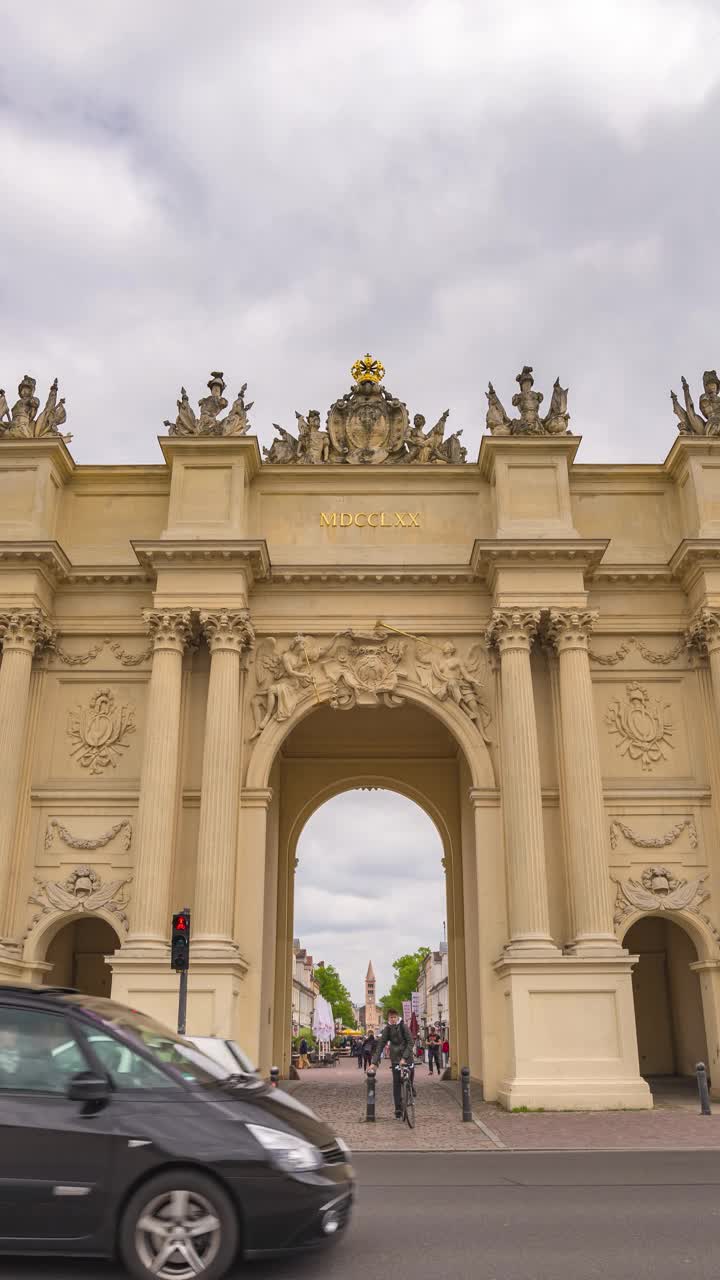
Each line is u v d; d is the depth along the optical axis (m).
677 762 38.56
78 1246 10.23
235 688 37.53
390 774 50.47
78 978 44.19
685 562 38.91
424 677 39.19
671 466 41.22
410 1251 11.98
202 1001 33.53
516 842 35.50
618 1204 15.09
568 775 36.75
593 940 34.44
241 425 41.00
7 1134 10.43
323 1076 54.53
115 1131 10.45
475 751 38.41
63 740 38.94
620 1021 33.00
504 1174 18.59
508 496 39.47
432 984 186.12
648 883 37.00
